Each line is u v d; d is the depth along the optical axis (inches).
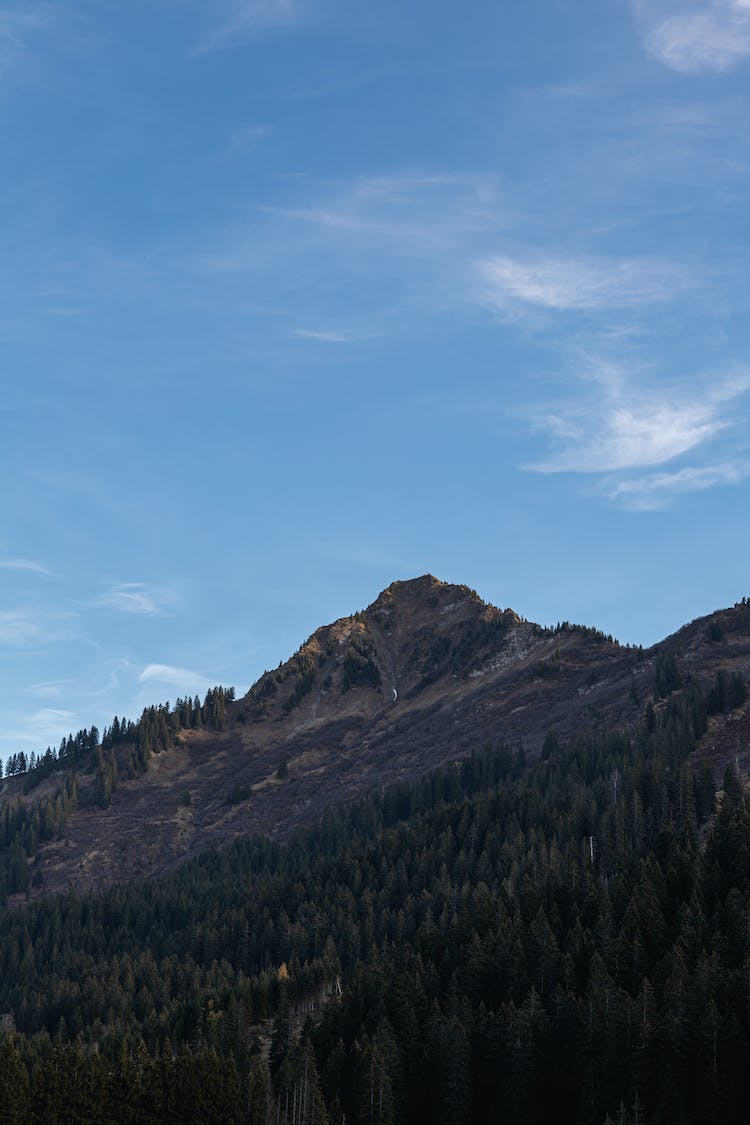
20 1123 4571.9
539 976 5275.6
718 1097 4352.9
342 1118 4616.1
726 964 4943.4
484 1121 4761.3
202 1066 4827.8
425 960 5925.2
